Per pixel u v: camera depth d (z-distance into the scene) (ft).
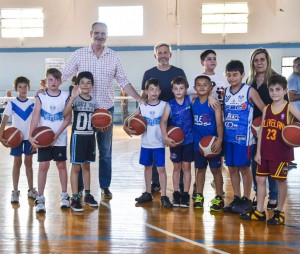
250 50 51.44
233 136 12.93
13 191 14.76
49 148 13.39
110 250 9.87
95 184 17.61
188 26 52.08
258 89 13.30
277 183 12.50
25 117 14.69
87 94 13.91
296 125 11.50
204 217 12.75
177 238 10.77
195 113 13.70
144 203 14.51
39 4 53.47
